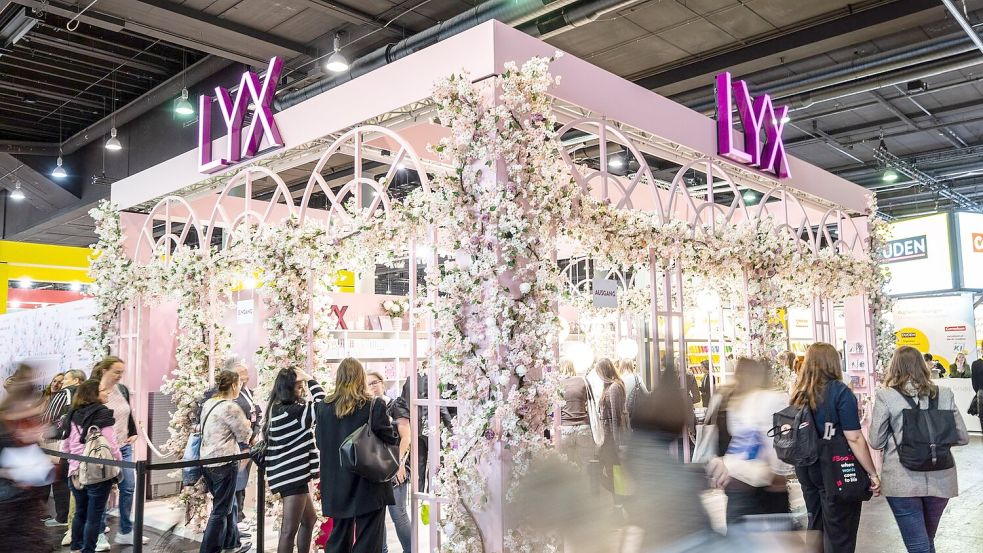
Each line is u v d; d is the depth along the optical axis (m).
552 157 4.98
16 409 6.88
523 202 4.80
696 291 10.57
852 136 15.74
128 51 12.17
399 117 5.96
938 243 15.77
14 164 15.80
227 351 7.98
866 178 17.95
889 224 10.34
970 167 16.91
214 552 5.61
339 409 4.55
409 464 6.34
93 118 15.33
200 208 9.45
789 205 10.73
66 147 15.95
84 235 20.41
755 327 7.89
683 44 10.96
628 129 6.38
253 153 7.00
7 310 15.18
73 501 6.36
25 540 6.36
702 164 7.51
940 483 4.13
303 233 6.39
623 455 2.62
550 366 4.73
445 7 10.27
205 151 7.60
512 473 4.21
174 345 9.58
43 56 12.15
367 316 11.16
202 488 7.02
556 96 5.37
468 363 4.66
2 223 20.19
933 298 15.89
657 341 6.49
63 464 6.95
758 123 7.80
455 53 5.10
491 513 4.47
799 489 7.70
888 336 9.95
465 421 4.66
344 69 10.09
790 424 4.32
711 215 7.29
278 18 10.38
